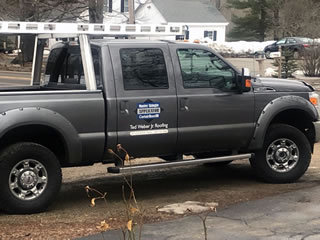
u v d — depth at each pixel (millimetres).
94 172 9016
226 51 43031
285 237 5344
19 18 29812
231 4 57781
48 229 5695
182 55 7109
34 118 6059
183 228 5652
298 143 7855
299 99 7793
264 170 7758
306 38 38438
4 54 35938
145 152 6875
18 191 6172
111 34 7164
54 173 6312
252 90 7531
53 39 7535
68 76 7246
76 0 29328
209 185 7883
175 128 6957
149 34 7609
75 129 6336
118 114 6578
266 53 39406
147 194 7379
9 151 6059
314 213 6184
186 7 53281
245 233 5477
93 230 5633
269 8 55156
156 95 6824
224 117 7293
